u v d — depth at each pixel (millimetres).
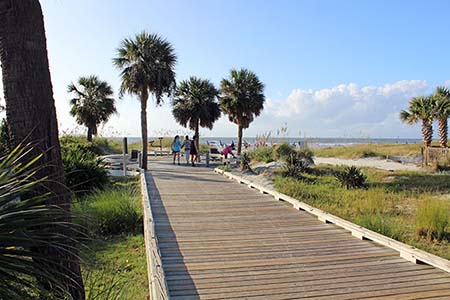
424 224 7469
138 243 7121
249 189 12406
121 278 4984
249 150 24078
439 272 5062
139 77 18609
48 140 2896
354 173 13914
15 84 2807
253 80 27016
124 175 17547
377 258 5652
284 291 4465
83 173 11938
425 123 24641
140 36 18891
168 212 8859
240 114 27250
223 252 5922
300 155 19969
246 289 4520
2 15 2809
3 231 2082
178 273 5035
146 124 19422
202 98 27438
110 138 36438
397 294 4379
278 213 8820
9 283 2035
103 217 7844
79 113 29547
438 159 20188
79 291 2822
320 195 11742
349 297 4301
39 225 2301
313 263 5434
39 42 2918
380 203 10266
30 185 2301
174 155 23078
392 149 30844
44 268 2236
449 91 26328
